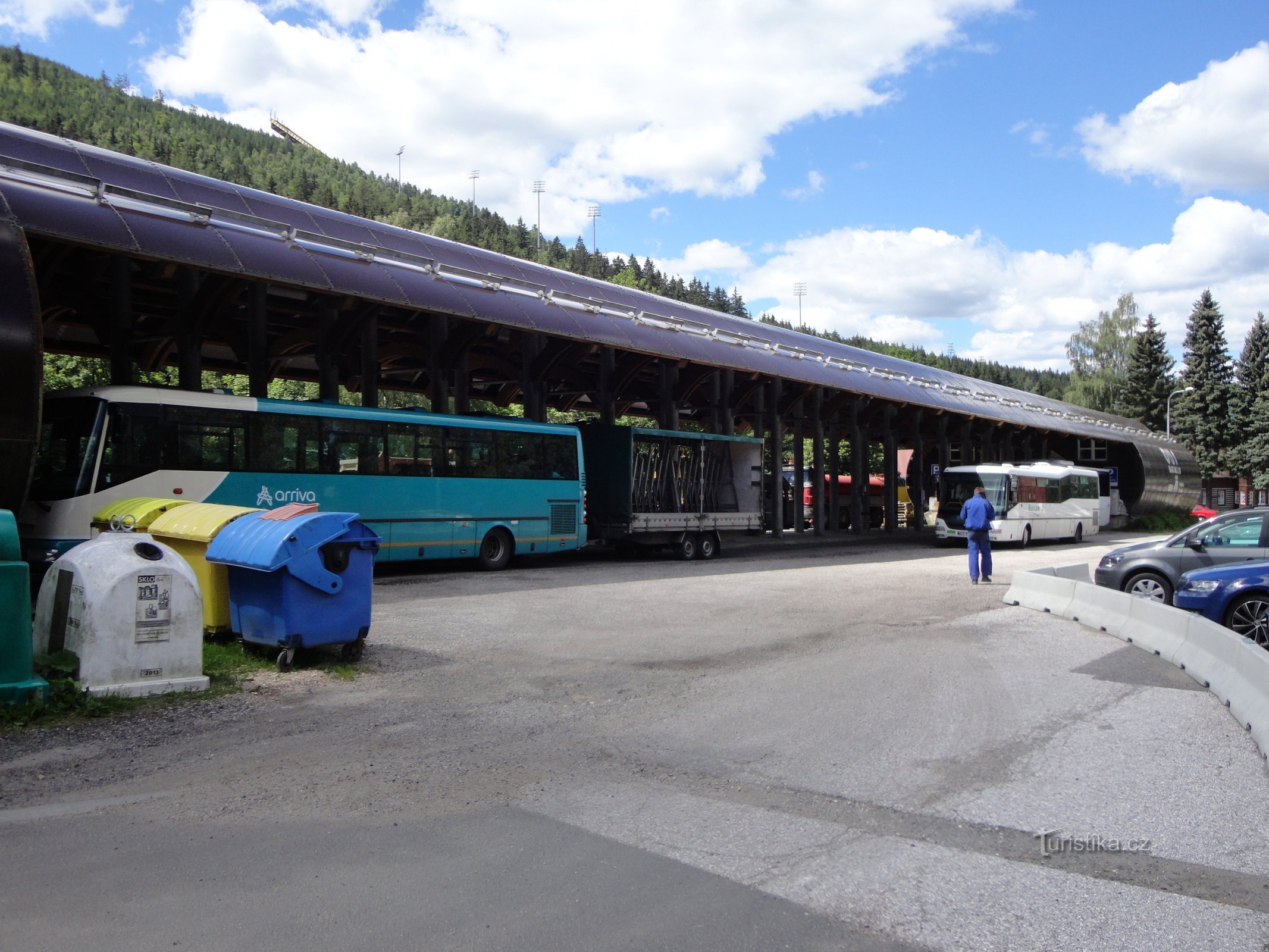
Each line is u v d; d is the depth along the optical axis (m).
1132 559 14.28
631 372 29.23
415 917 3.84
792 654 10.32
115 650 7.54
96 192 14.79
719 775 5.90
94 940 3.62
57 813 5.08
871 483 51.50
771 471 39.28
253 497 16.38
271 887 4.13
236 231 16.80
